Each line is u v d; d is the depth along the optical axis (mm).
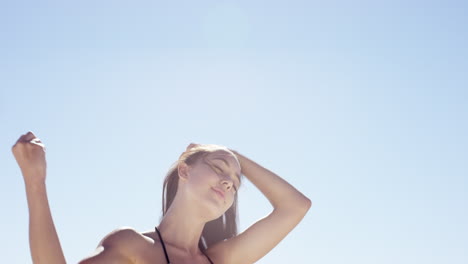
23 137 2115
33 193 2055
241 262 2975
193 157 2818
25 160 2076
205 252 2980
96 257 2309
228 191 2760
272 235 3027
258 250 2998
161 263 2518
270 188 3135
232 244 2986
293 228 3104
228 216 3197
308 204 3148
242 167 3176
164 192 2986
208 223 3162
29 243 2033
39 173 2080
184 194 2729
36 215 2033
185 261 2639
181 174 2797
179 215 2703
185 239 2695
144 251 2492
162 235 2674
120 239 2447
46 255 2006
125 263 2418
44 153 2123
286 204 3102
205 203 2674
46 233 2025
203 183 2703
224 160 2799
